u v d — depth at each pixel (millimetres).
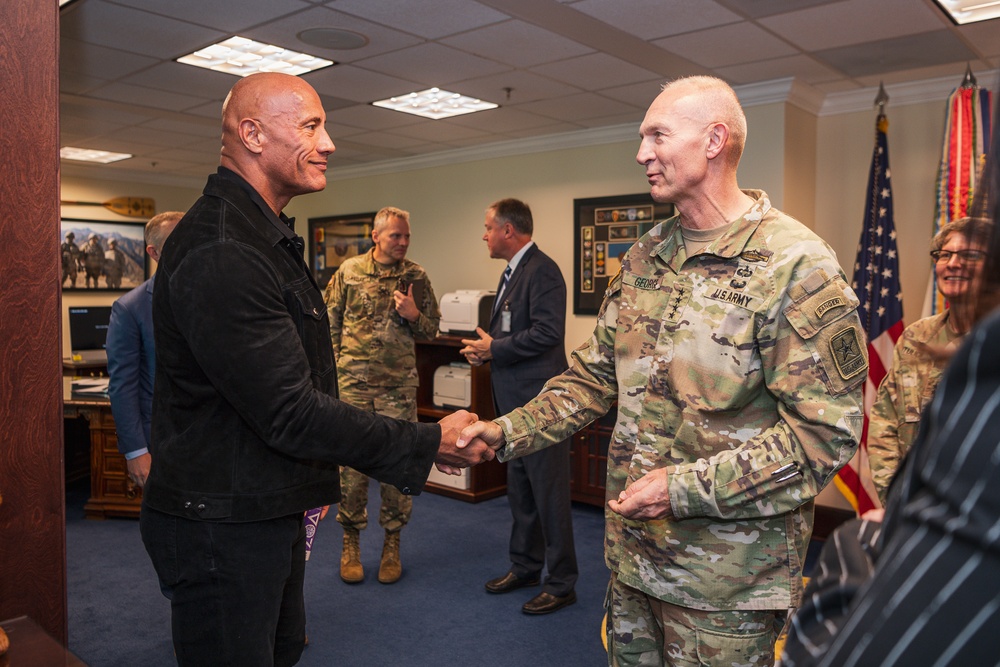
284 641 1683
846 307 1306
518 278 3316
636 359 1503
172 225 2736
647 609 1553
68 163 7742
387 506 3543
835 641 482
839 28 3479
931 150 4410
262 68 4211
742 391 1357
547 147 5914
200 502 1417
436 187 6754
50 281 1895
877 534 656
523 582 3451
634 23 3406
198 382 1438
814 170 4855
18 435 1870
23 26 1823
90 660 2762
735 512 1294
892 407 2430
